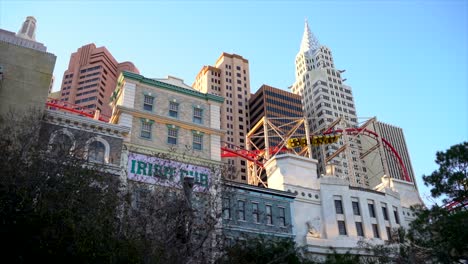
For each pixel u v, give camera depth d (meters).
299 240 59.88
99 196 31.52
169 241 31.08
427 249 39.69
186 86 60.25
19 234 26.41
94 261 27.16
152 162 48.50
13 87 45.00
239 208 52.09
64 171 30.91
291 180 66.50
